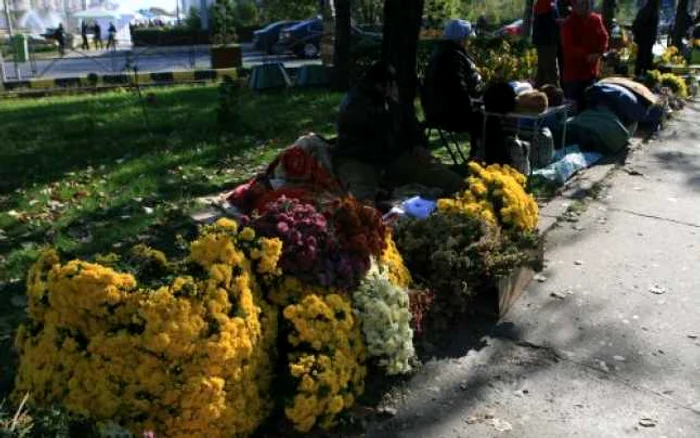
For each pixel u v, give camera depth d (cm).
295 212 348
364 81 577
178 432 275
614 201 679
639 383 370
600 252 550
